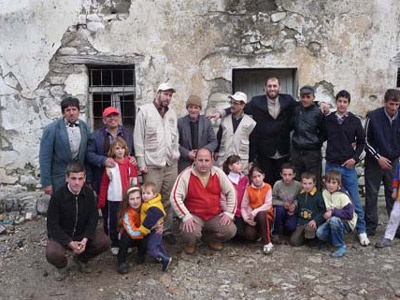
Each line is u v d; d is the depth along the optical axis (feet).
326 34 22.27
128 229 15.88
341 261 16.92
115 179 16.90
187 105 18.94
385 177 19.25
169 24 21.63
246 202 18.15
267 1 21.97
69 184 15.20
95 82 22.30
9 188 21.99
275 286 15.29
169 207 18.67
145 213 15.93
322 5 22.09
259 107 19.71
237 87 23.12
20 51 21.33
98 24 21.38
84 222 15.70
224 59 22.06
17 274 16.20
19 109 21.63
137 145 17.66
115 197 16.92
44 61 21.39
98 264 16.80
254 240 18.49
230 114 19.65
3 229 19.51
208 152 16.72
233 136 19.36
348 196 17.85
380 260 16.98
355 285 15.25
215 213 17.38
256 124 19.88
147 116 17.61
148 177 17.89
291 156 20.01
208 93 22.17
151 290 15.08
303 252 17.66
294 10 22.02
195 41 21.84
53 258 15.15
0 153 21.85
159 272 16.19
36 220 20.92
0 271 16.40
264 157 20.20
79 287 15.30
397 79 23.31
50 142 17.11
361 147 18.45
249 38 22.02
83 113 21.71
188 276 15.93
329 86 22.61
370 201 19.07
